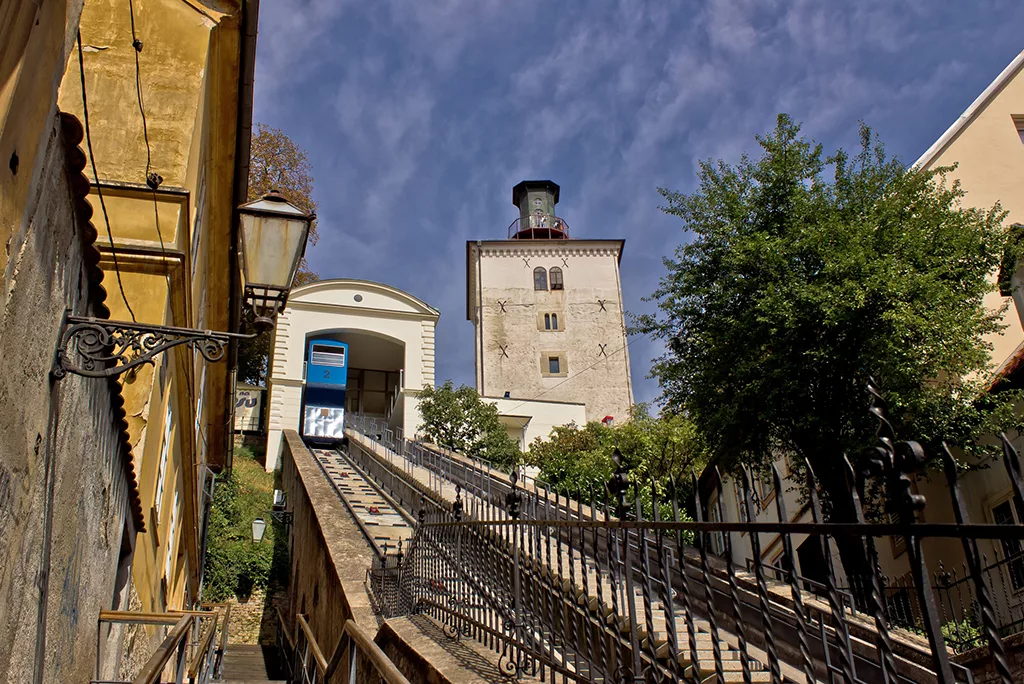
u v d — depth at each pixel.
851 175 13.13
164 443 10.05
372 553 13.05
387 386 51.31
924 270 11.87
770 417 12.53
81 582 5.88
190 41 9.48
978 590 1.91
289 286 5.81
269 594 21.47
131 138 8.85
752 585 9.81
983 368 11.69
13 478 3.84
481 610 6.64
